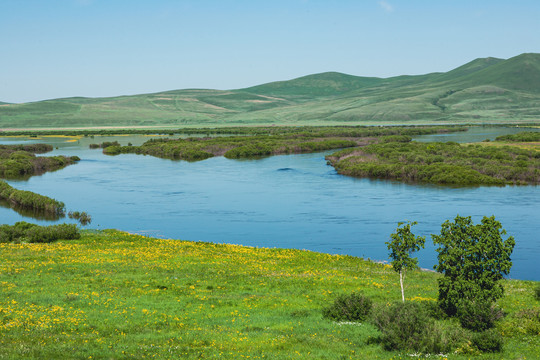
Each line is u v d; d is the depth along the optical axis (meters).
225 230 69.50
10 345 20.83
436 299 33.31
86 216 75.38
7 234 56.09
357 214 78.12
